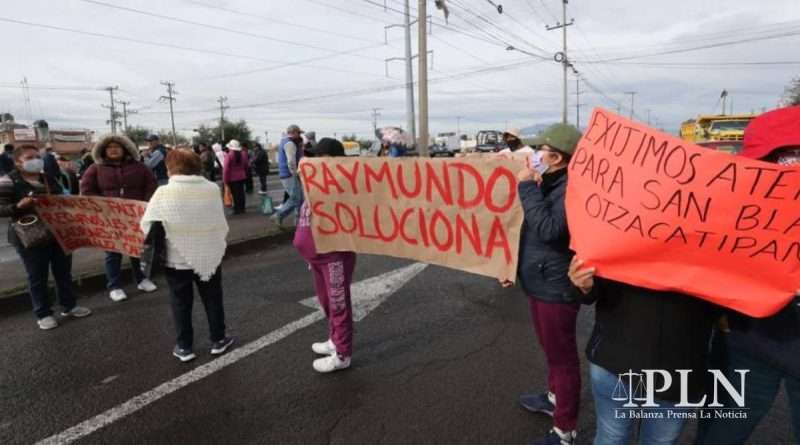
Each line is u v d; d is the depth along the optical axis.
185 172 3.29
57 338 3.89
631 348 1.63
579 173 1.84
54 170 10.50
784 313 1.62
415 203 2.85
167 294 4.99
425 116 19.22
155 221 3.17
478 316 4.25
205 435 2.62
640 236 1.60
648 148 1.62
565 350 2.33
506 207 2.49
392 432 2.61
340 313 3.22
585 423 2.69
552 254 2.23
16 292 4.62
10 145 9.09
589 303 1.83
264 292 5.01
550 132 2.17
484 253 2.64
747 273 1.50
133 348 3.69
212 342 3.56
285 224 8.38
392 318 4.23
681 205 1.54
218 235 3.42
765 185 1.43
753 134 1.62
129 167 4.56
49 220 4.11
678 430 1.70
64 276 4.27
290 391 3.04
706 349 1.63
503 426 2.65
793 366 1.63
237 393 3.03
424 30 18.84
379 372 3.28
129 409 2.86
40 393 3.05
